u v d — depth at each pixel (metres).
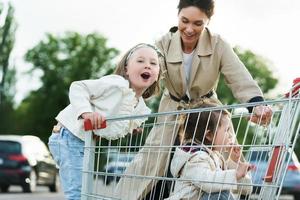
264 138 5.07
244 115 5.17
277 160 4.59
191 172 5.03
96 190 5.17
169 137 5.93
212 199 5.02
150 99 5.98
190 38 5.78
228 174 4.86
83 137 5.37
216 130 4.95
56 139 5.52
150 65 5.52
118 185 5.49
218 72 6.00
